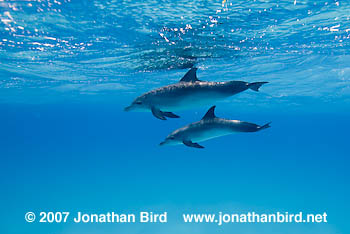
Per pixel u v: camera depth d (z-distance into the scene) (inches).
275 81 695.1
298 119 2282.2
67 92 999.6
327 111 1537.9
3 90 919.7
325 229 566.6
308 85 748.6
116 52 400.2
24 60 464.1
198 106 243.6
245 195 843.4
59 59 452.1
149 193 876.0
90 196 831.7
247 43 356.2
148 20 269.0
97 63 484.7
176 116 239.8
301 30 306.0
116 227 572.4
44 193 870.4
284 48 388.8
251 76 635.5
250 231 551.2
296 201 776.9
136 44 354.9
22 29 293.9
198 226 576.4
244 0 225.9
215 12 250.4
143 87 834.8
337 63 507.2
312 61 489.4
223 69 553.3
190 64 494.9
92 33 309.4
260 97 991.6
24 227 581.9
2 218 637.9
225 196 829.2
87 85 808.3
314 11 250.5
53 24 279.3
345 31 311.6
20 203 757.9
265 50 399.5
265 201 772.6
